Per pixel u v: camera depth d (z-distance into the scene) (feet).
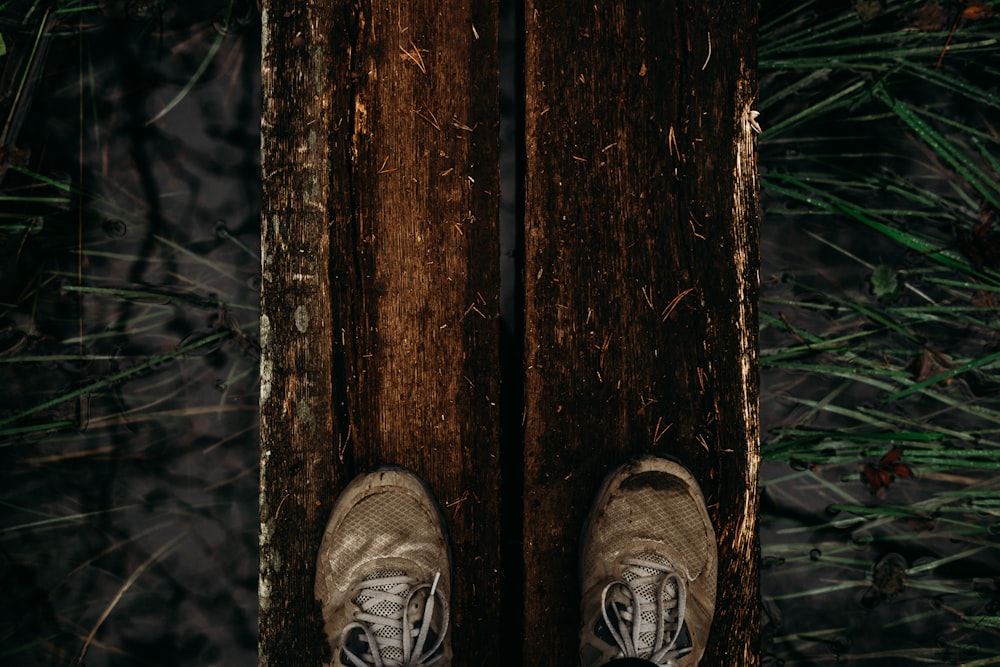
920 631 4.19
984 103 4.16
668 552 3.68
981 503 4.18
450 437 3.67
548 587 3.68
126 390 4.08
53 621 4.09
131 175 4.08
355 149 3.62
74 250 4.08
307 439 3.64
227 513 4.10
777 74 4.15
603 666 3.58
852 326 4.17
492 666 3.69
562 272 3.67
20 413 4.07
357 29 3.61
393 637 3.65
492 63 3.64
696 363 3.71
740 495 3.73
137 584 4.10
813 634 4.18
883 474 4.18
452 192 3.65
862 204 4.17
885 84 4.15
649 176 3.68
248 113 4.08
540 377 3.67
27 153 4.06
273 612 3.65
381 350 3.64
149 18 4.06
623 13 3.66
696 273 3.70
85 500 4.09
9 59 4.05
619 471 3.66
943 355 4.17
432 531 3.65
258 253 4.09
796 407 4.18
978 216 4.16
